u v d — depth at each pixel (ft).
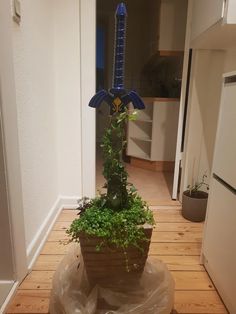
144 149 11.75
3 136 3.60
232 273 3.62
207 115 7.00
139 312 3.38
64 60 6.36
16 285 4.09
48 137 5.91
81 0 6.03
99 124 11.21
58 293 3.60
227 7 4.44
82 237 3.26
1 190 3.78
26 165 4.55
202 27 5.73
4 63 3.51
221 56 6.63
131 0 15.08
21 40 4.17
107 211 3.36
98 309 3.43
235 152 3.55
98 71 16.21
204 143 7.15
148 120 10.93
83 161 6.96
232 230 3.63
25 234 4.52
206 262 4.68
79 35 6.22
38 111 5.14
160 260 4.65
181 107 7.31
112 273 3.53
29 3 4.48
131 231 3.22
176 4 9.43
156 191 8.67
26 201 4.58
